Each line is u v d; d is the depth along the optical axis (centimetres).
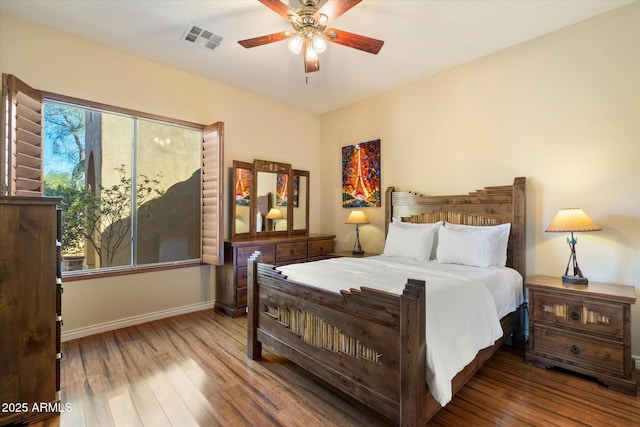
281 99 437
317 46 216
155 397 192
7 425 163
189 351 256
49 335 177
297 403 186
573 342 219
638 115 232
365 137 434
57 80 269
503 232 283
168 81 337
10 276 168
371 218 429
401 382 145
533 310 238
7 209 168
